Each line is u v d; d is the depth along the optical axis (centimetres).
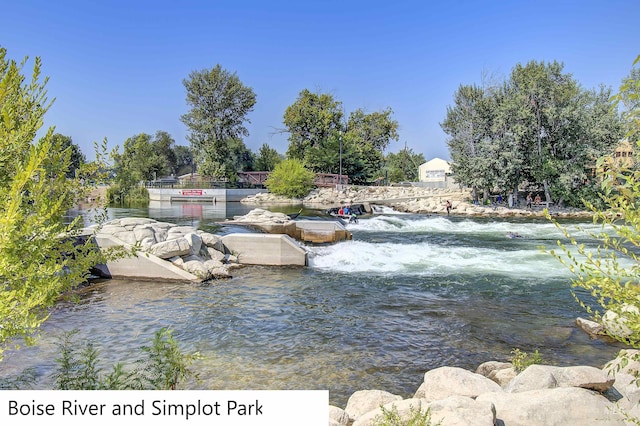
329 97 7588
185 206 5088
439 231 2922
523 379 569
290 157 7706
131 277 1451
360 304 1177
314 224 2333
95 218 396
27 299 271
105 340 890
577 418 479
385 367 783
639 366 568
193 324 1005
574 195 4203
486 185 4509
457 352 852
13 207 243
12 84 296
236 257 1739
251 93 7125
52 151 336
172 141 11106
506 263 1739
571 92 4247
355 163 7219
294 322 1027
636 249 1655
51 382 657
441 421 431
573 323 1014
